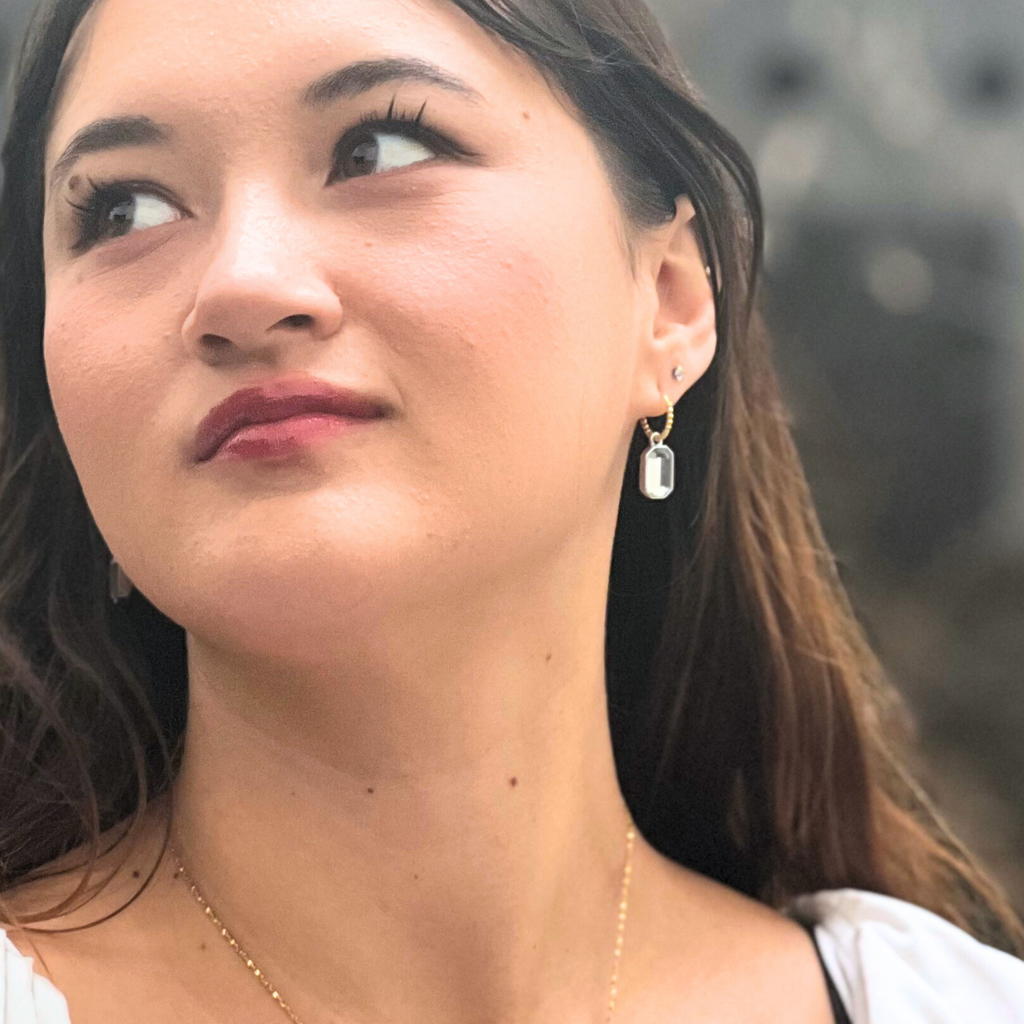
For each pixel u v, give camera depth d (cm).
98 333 94
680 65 125
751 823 148
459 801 100
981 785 284
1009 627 296
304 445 87
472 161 96
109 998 96
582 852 111
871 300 320
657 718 145
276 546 86
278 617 88
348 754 98
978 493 311
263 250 88
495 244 93
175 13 94
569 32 105
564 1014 108
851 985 120
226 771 103
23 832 110
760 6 313
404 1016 101
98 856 108
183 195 94
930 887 154
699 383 127
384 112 93
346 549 86
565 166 100
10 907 102
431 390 89
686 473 132
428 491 89
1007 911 157
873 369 319
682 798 147
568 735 107
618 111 109
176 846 107
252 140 92
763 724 147
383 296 89
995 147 318
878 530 307
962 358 320
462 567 91
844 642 152
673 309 118
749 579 140
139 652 120
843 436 311
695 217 119
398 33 94
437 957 102
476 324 90
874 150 320
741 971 119
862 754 150
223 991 100
